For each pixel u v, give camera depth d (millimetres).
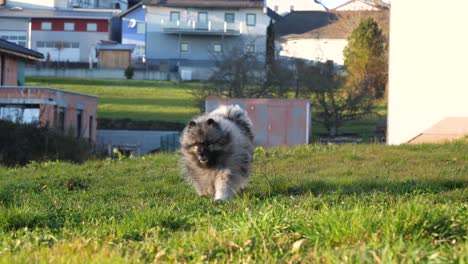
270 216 8016
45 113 35938
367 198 11594
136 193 13828
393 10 26906
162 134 47000
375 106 51062
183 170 13422
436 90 26172
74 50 82000
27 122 32531
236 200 11781
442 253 6379
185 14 81812
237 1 81062
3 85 40500
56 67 74062
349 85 49844
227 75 50344
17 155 28906
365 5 90625
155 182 15125
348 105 47312
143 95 63406
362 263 6137
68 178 15648
